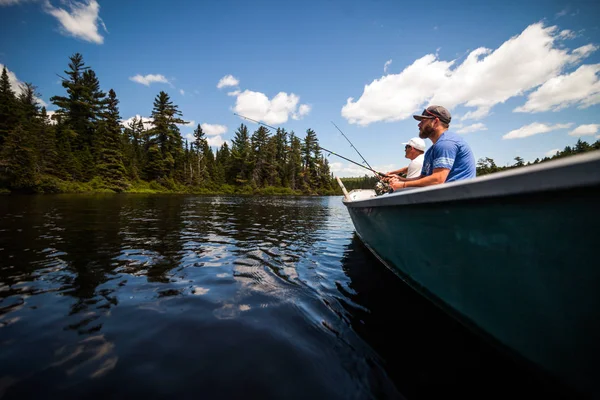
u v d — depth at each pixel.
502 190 0.95
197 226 5.13
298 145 47.31
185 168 35.38
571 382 0.90
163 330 1.40
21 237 3.61
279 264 2.76
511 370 1.13
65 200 11.45
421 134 2.44
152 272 2.36
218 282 2.16
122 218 5.94
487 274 1.17
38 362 1.12
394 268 2.35
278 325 1.49
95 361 1.13
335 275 2.47
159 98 34.06
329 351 1.27
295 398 0.96
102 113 29.89
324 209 11.27
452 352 1.28
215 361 1.15
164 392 0.96
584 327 0.83
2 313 1.56
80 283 2.06
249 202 14.56
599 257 0.74
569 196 0.77
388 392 1.02
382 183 3.92
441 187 1.24
